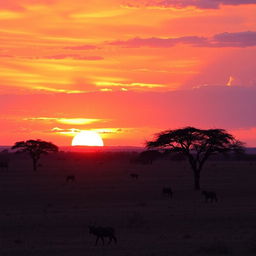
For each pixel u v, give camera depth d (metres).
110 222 98.12
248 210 114.31
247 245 69.12
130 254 63.78
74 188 180.25
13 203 139.00
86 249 69.38
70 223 97.62
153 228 91.06
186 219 100.69
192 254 63.03
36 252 67.50
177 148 185.25
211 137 183.88
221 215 105.50
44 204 135.75
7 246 73.81
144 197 152.00
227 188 179.75
